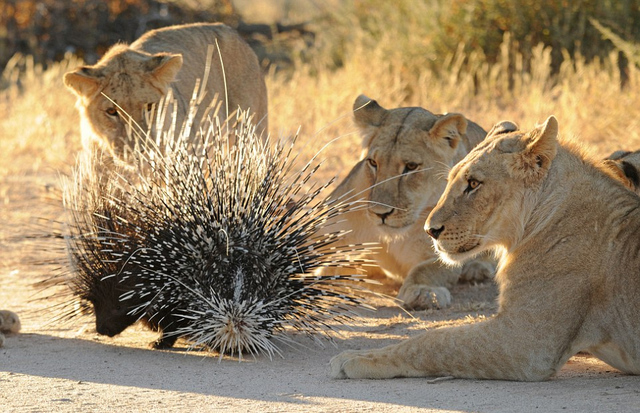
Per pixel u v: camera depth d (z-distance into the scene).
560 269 8.16
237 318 8.98
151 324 9.58
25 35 33.28
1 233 16.09
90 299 9.48
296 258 9.48
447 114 11.48
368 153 11.70
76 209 9.96
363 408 7.10
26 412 7.07
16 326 10.12
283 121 21.58
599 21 22.64
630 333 7.95
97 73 13.34
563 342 8.06
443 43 24.47
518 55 22.50
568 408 7.02
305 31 35.59
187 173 9.52
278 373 8.47
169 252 9.12
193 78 14.84
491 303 11.34
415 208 11.44
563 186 8.37
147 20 33.97
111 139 13.20
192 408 7.15
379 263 12.45
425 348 8.22
